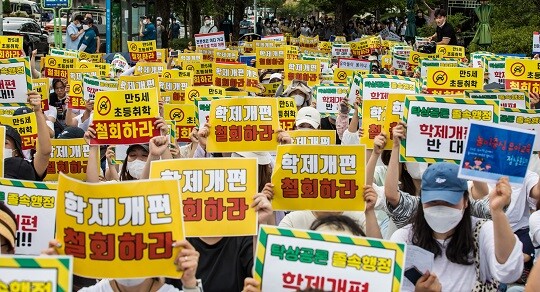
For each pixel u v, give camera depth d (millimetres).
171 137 9812
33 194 6422
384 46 29234
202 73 17828
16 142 8352
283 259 4887
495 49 28250
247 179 6070
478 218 5867
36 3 64375
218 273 6000
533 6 30438
